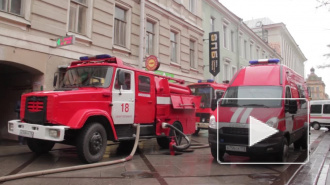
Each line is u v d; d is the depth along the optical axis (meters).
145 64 12.59
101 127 6.65
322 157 8.20
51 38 9.39
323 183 5.21
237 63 26.17
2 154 7.46
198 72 18.45
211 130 7.01
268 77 7.72
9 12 8.30
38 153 7.53
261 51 34.00
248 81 7.83
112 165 6.51
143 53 13.35
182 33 16.84
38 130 5.95
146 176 5.55
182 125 9.65
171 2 15.98
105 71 7.18
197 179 5.41
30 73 9.53
